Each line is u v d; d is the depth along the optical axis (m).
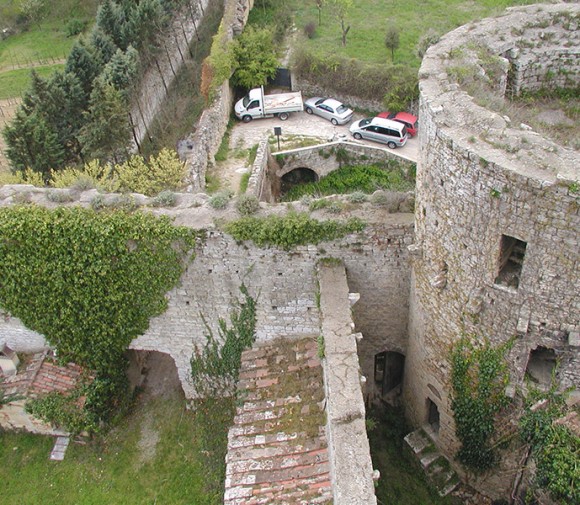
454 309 15.16
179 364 20.70
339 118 33.59
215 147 31.47
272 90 36.88
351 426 13.51
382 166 30.92
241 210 17.34
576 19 16.89
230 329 19.23
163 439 20.61
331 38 38.62
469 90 14.02
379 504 17.88
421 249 15.62
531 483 15.60
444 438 18.19
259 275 17.77
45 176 29.72
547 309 13.10
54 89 31.09
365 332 19.30
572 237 11.65
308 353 18.39
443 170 13.37
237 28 37.56
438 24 38.56
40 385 20.33
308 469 15.04
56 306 19.41
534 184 11.43
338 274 16.98
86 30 52.69
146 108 35.31
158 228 17.05
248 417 16.80
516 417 15.19
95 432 20.50
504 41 16.42
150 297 18.66
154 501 18.88
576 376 13.92
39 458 20.30
